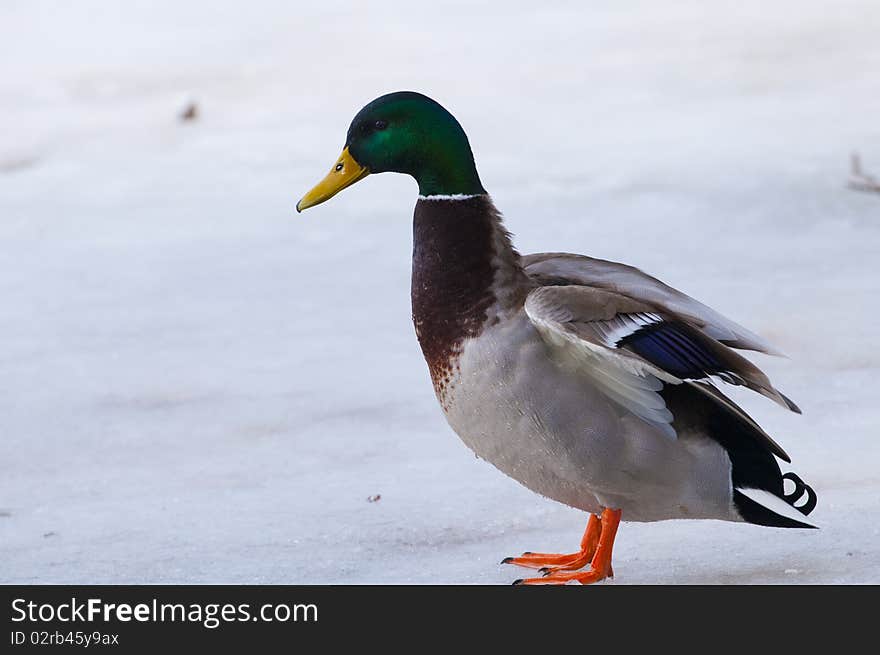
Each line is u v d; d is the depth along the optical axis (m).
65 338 12.86
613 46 24.92
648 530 8.27
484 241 7.34
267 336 12.62
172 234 16.36
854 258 13.74
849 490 8.45
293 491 9.12
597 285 7.47
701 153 17.70
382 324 12.81
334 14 29.72
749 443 7.28
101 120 22.06
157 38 28.22
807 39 24.19
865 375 10.61
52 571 7.98
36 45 28.14
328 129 20.75
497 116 20.81
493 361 7.13
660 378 6.93
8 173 19.67
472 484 9.09
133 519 8.77
